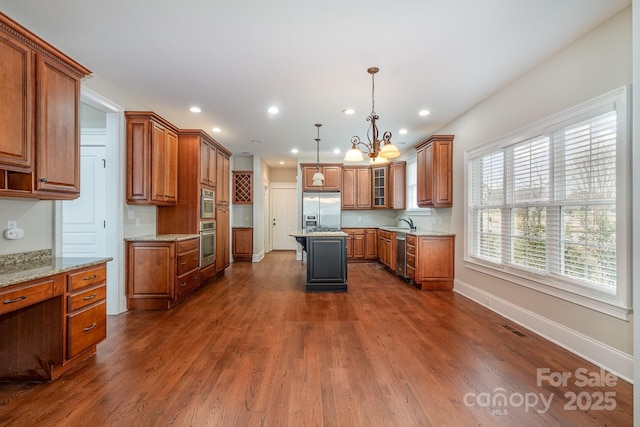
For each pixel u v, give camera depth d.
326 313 3.54
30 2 2.06
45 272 1.98
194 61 2.86
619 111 2.16
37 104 2.03
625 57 2.14
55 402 1.84
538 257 2.96
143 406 1.81
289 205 9.33
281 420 1.69
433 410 1.78
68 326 2.15
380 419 1.70
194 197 4.38
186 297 4.18
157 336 2.86
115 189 3.47
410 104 3.96
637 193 1.46
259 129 5.12
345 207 7.33
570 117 2.57
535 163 3.00
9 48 1.85
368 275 5.79
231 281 5.21
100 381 2.08
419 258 4.60
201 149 4.48
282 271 6.09
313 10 2.15
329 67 2.97
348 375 2.17
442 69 3.01
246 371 2.22
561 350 2.57
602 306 2.28
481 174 3.93
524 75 3.12
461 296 4.28
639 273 1.46
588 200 2.44
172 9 2.14
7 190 1.90
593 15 2.21
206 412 1.75
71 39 2.50
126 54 2.74
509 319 3.32
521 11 2.16
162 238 3.65
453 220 4.61
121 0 2.04
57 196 2.22
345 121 4.67
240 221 7.59
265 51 2.69
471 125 4.11
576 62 2.52
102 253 3.54
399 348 2.61
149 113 3.58
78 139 2.38
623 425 1.66
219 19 2.25
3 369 2.06
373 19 2.25
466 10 2.14
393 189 6.84
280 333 2.94
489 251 3.76
